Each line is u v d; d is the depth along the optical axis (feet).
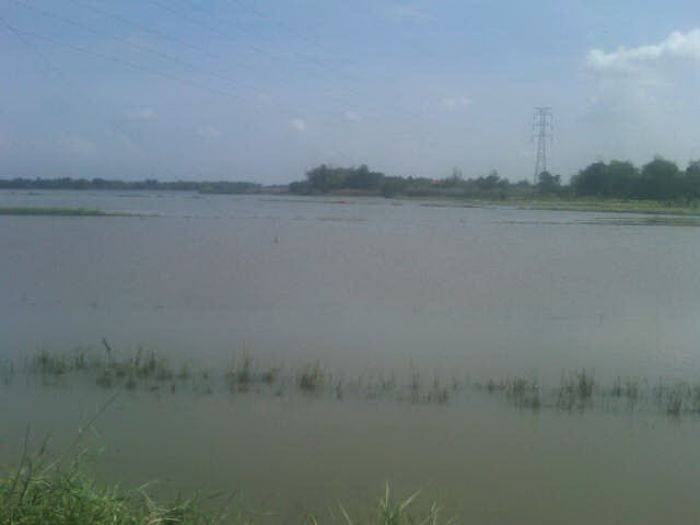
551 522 30.35
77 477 25.35
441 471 34.94
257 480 33.50
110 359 51.26
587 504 32.04
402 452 36.99
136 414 41.37
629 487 33.65
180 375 48.52
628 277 99.66
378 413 42.52
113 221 193.88
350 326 65.26
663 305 77.87
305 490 32.65
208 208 280.72
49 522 22.34
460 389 47.19
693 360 55.01
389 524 27.20
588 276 100.17
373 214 248.73
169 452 36.27
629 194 381.81
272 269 102.42
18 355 52.80
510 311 73.46
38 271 96.27
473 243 146.20
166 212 244.22
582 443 38.55
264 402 43.96
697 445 38.40
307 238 152.76
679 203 348.79
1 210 213.25
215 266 104.53
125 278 91.40
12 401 42.93
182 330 62.44
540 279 96.58
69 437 37.52
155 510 24.35
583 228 190.60
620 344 59.88
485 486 33.50
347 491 32.71
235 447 37.11
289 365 52.13
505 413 42.98
